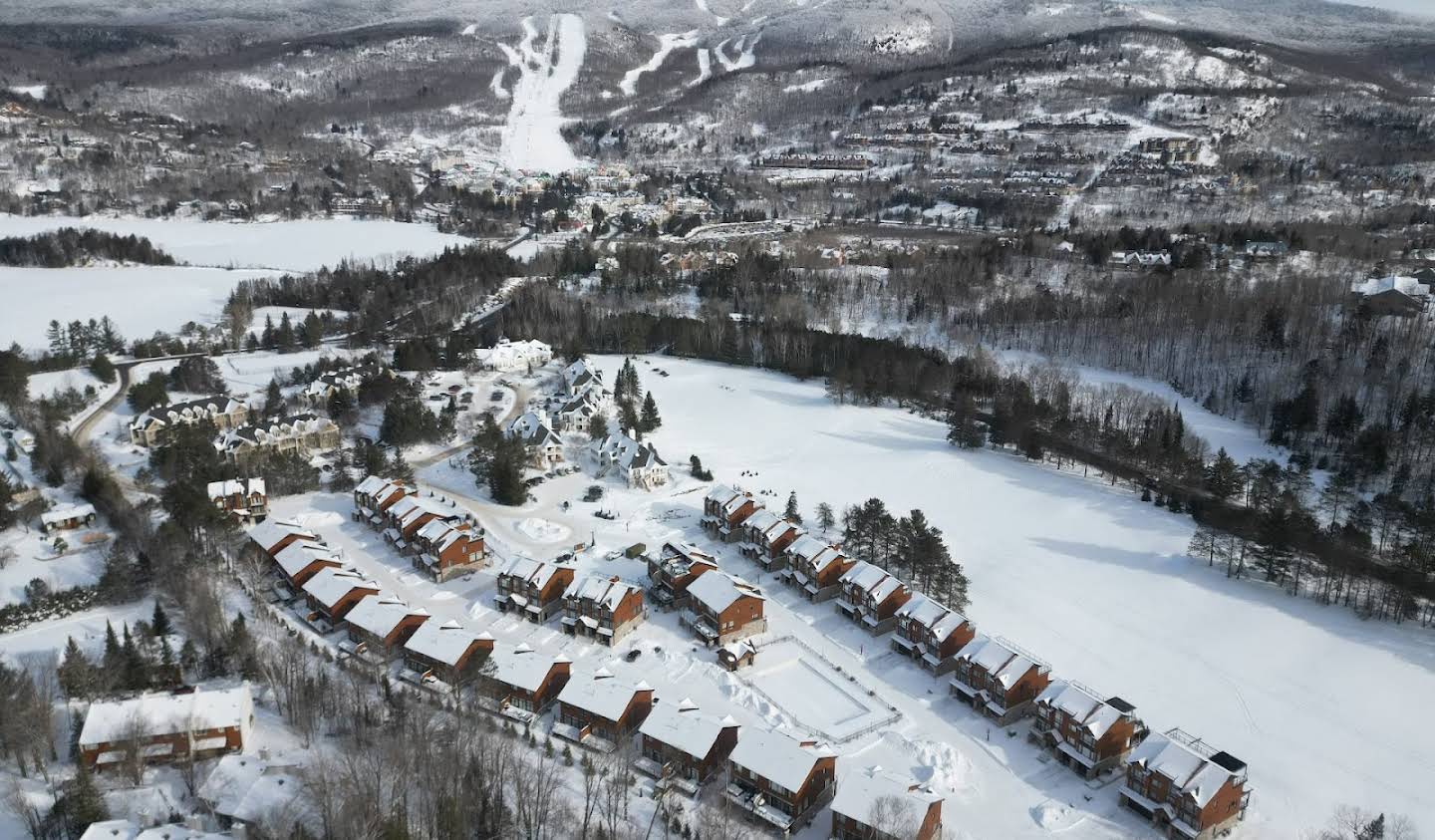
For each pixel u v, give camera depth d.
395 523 173.12
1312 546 156.62
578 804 106.56
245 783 101.94
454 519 172.88
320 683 124.00
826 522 180.88
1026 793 115.44
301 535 164.38
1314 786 116.56
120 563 145.12
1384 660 138.38
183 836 91.06
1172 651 142.88
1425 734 124.25
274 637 136.62
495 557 170.00
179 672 122.94
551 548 173.12
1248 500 182.00
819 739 122.69
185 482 170.75
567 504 191.38
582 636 146.50
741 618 145.50
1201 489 193.50
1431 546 156.88
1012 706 128.62
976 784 116.75
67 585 145.25
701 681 135.88
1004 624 150.75
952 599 152.00
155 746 109.50
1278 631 146.12
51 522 162.12
